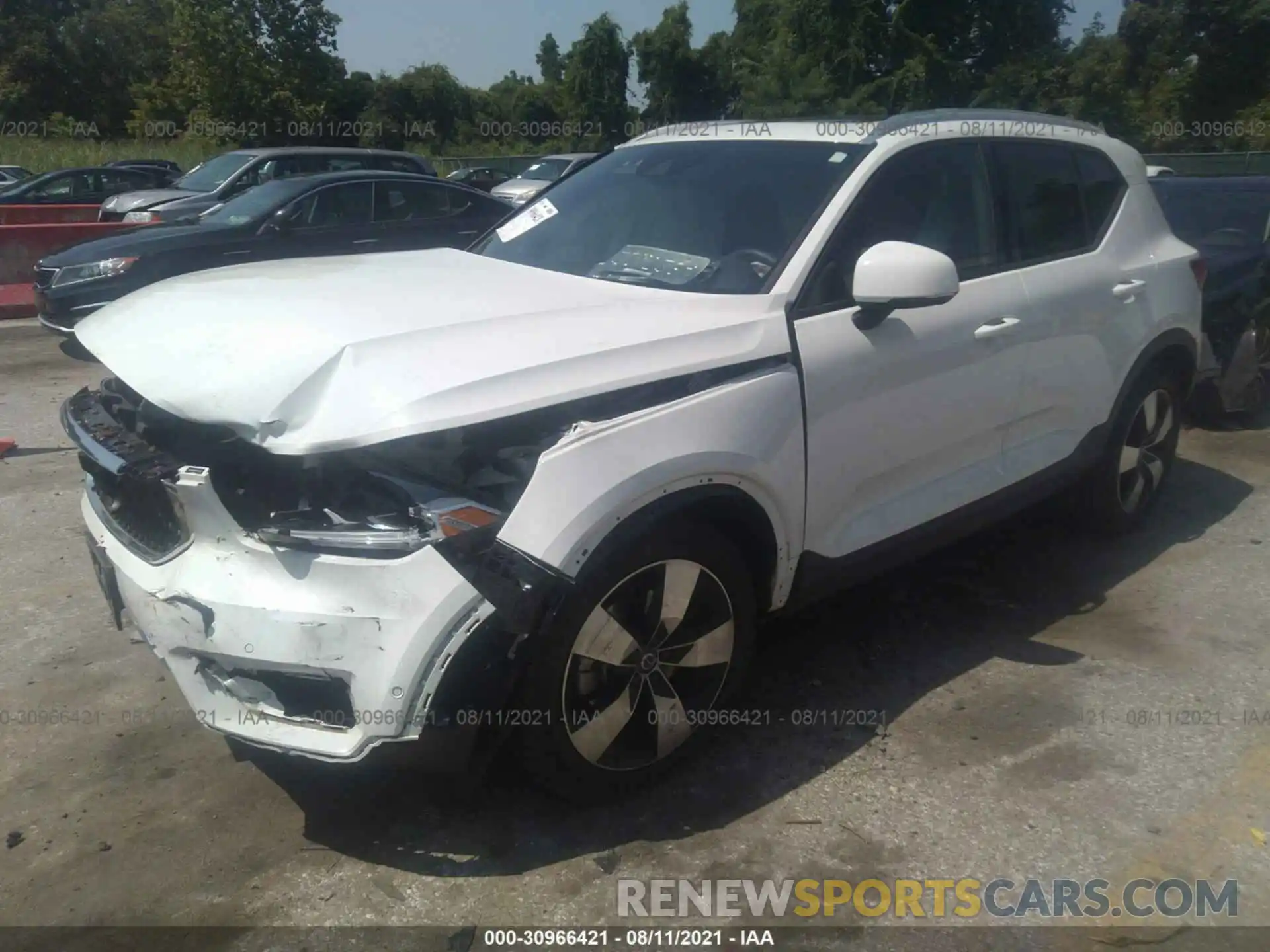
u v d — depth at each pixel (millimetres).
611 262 3809
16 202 19781
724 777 3324
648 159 4277
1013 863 2971
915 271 3287
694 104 36031
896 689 3852
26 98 48406
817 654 4086
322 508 2787
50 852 2977
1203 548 5141
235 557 2729
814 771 3361
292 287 3400
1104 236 4707
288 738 2725
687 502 2975
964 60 27266
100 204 20484
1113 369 4648
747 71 28078
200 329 3061
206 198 13469
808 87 25766
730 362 3152
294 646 2627
